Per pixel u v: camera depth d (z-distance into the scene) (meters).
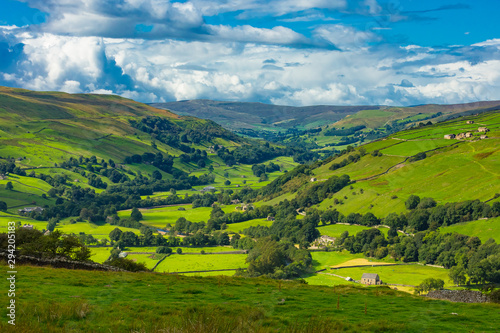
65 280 34.72
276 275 107.44
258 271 113.88
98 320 20.92
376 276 99.38
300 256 118.75
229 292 35.06
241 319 19.59
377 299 35.66
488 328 24.58
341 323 23.33
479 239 112.69
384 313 28.61
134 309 24.44
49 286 31.20
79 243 55.59
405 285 97.56
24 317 19.75
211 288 37.06
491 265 92.88
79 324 19.69
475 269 93.62
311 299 33.59
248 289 37.97
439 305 33.22
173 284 38.16
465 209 127.56
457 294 40.47
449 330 23.75
